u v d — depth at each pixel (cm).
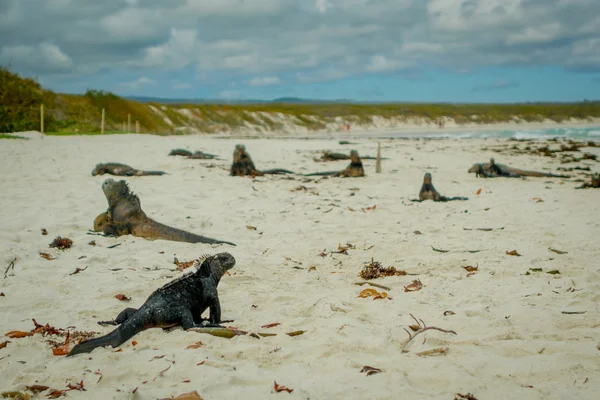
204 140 3903
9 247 852
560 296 648
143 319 527
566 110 12338
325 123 8662
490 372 449
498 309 603
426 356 480
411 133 7200
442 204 1354
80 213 1143
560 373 442
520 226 1077
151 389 419
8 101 3697
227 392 414
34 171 1784
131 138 3559
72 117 4303
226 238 981
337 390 414
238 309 620
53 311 600
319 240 966
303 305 623
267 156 2747
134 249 884
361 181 1811
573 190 1591
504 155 2830
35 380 436
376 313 599
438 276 746
